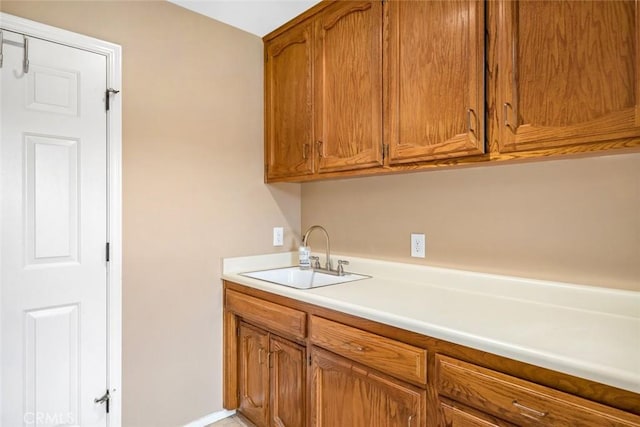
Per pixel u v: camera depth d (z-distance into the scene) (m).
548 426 0.90
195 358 2.03
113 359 1.74
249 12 2.04
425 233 1.83
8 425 1.49
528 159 1.29
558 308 1.34
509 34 1.25
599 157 1.31
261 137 2.34
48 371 1.58
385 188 2.01
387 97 1.63
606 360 0.86
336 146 1.87
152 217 1.87
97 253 1.70
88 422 1.68
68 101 1.62
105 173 1.72
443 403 1.12
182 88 1.98
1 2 1.47
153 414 1.88
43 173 1.56
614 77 1.05
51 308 1.59
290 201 2.49
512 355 0.96
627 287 1.25
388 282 1.85
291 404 1.72
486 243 1.61
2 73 1.47
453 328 1.10
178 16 1.97
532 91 1.21
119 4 1.77
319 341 1.53
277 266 2.40
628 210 1.25
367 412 1.35
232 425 2.06
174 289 1.95
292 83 2.13
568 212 1.38
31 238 1.54
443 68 1.43
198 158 2.04
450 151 1.40
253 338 1.99
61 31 1.60
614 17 1.05
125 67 1.78
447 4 1.42
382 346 1.28
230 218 2.18
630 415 0.79
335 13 1.87
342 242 2.24
